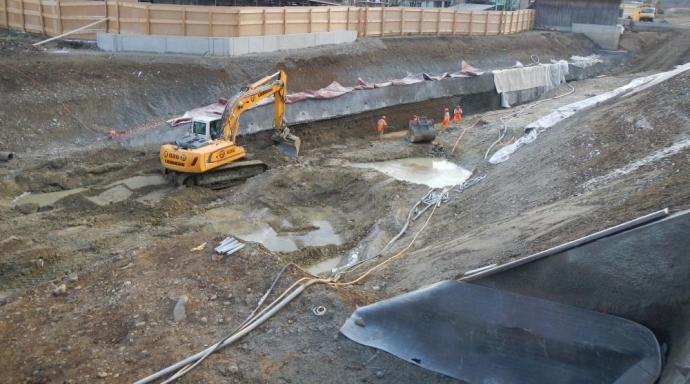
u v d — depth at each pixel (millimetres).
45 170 15953
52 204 14297
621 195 8789
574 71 33688
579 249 5902
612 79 32406
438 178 17938
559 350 5688
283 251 12492
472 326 6168
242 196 15406
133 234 12984
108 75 19641
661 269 5512
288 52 24047
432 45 29734
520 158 15250
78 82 18953
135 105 19328
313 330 7379
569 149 13500
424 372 6258
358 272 10102
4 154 16031
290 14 24578
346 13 27531
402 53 27938
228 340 7211
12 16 24688
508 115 24406
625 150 11953
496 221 10977
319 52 24578
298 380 6543
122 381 6617
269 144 19672
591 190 10414
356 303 7898
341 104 22312
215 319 7754
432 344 6375
